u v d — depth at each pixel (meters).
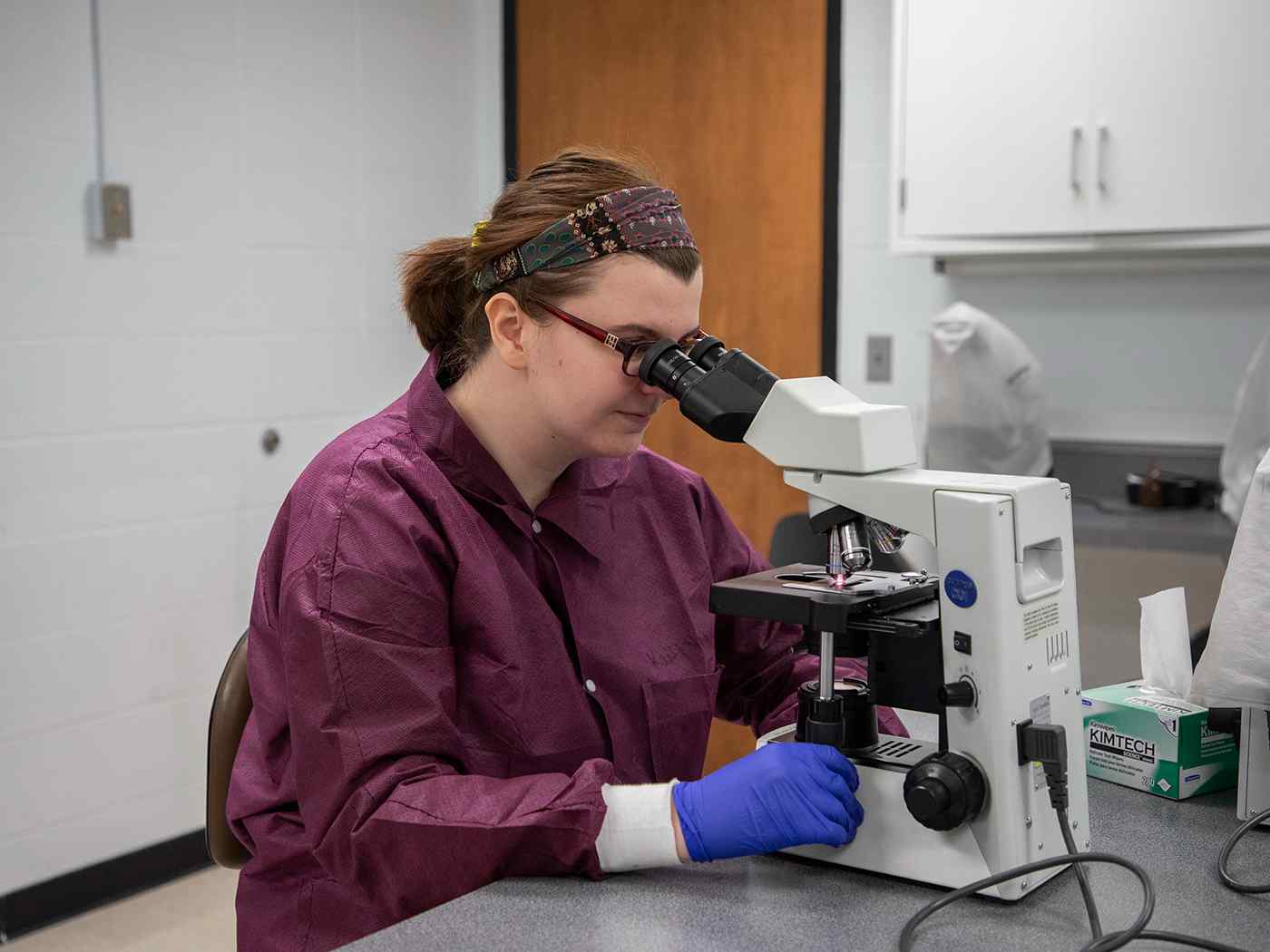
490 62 3.81
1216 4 2.58
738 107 3.49
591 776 1.04
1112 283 3.12
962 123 2.89
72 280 2.71
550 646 1.24
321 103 3.27
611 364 1.12
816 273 3.44
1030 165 2.82
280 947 1.21
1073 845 1.01
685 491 1.42
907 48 2.95
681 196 3.60
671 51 3.56
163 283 2.90
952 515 0.99
